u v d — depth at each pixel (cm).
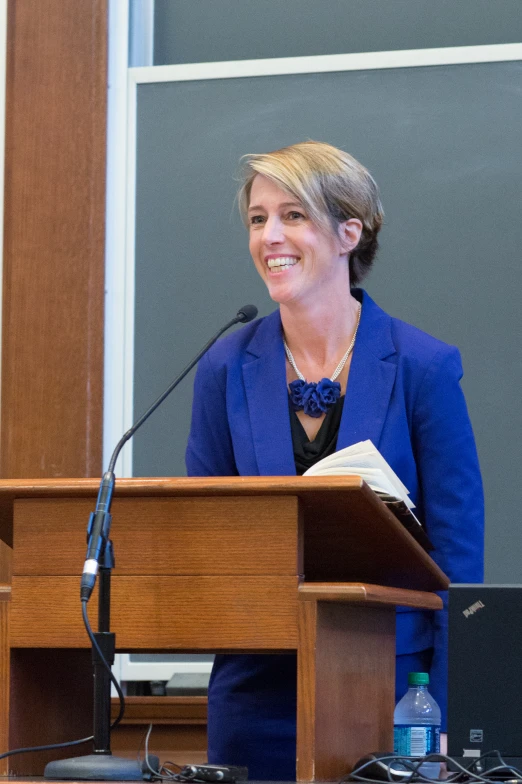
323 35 940
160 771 359
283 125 907
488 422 855
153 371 903
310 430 534
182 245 913
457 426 525
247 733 507
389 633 439
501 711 371
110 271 916
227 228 909
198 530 368
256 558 361
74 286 910
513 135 878
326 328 544
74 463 894
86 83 927
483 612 377
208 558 365
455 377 530
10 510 404
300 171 531
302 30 945
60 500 381
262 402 537
